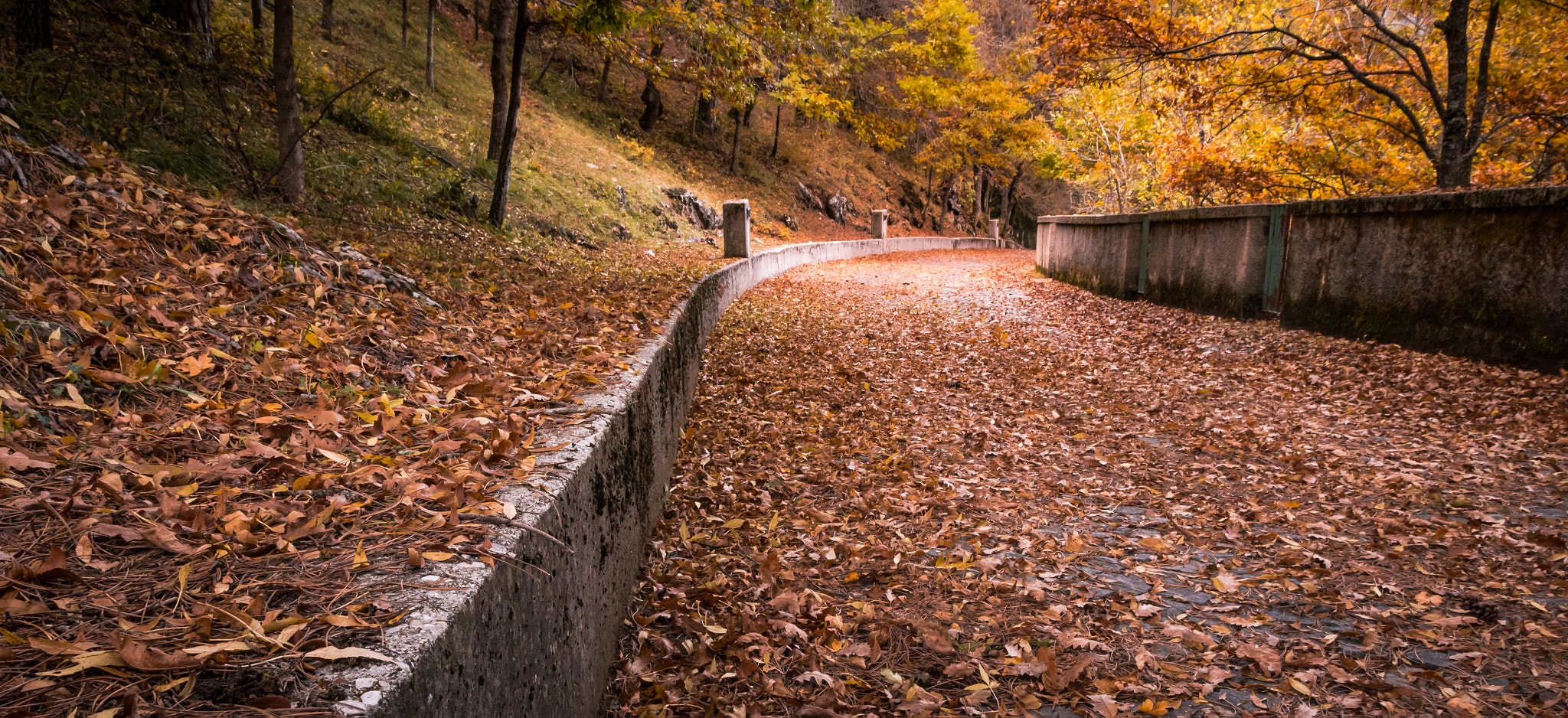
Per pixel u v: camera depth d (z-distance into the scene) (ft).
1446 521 11.57
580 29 32.09
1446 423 16.24
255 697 3.04
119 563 4.11
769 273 51.31
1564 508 11.69
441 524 4.85
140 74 23.98
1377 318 22.79
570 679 5.80
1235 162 39.83
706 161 84.07
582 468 6.48
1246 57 37.32
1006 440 17.30
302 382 8.08
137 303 8.26
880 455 16.33
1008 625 9.03
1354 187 40.50
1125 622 9.02
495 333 13.25
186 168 19.81
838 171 107.96
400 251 20.39
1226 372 22.94
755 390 21.72
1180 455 15.90
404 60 55.72
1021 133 91.81
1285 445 15.84
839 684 7.64
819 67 42.42
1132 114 57.41
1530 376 17.74
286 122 22.26
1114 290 38.70
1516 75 34.01
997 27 101.35
